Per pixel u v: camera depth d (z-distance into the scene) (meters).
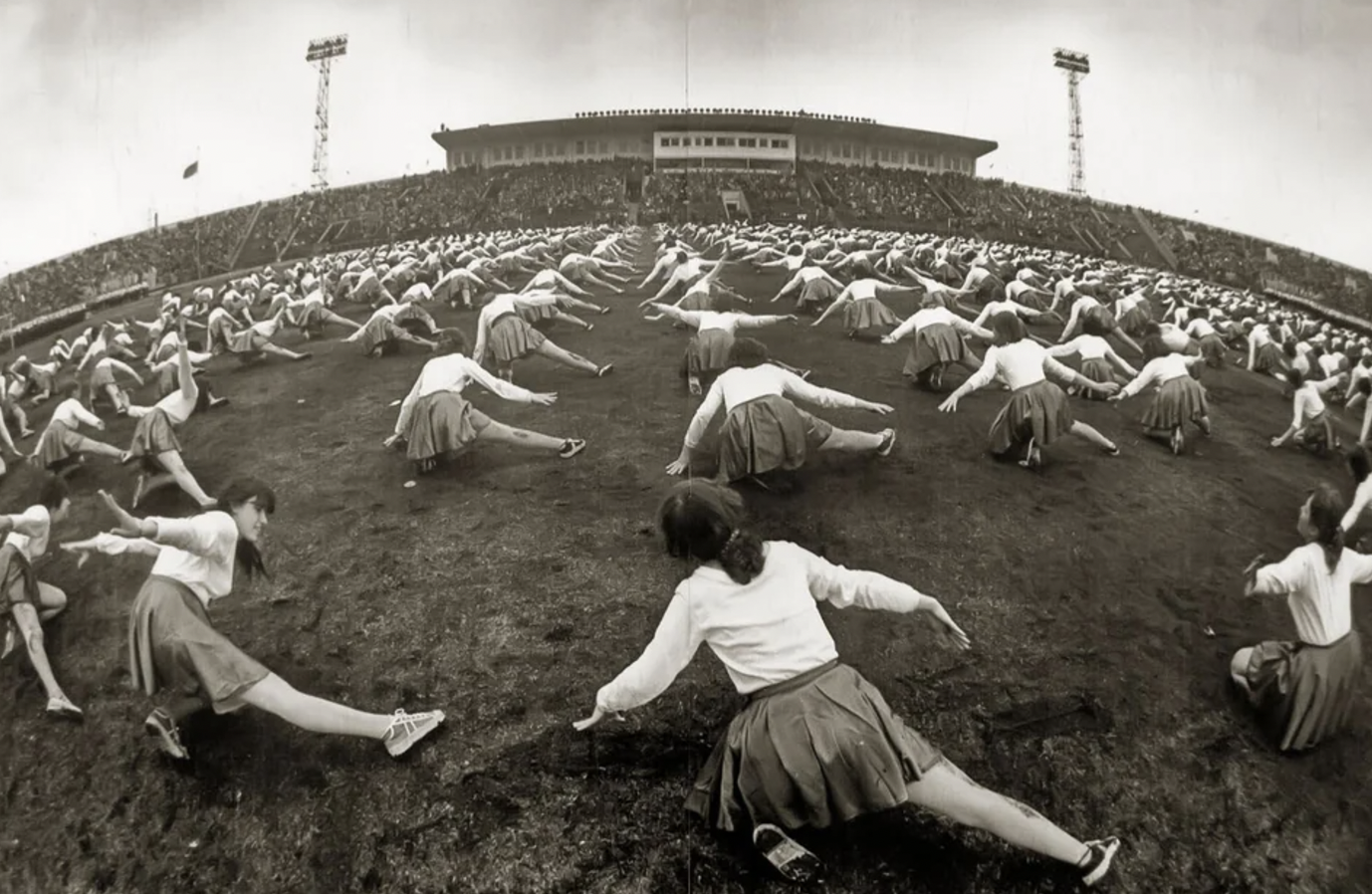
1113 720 3.16
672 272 9.12
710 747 2.98
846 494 4.23
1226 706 3.22
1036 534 3.95
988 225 16.91
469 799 2.92
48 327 6.39
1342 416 5.34
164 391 5.43
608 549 3.79
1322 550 3.20
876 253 12.16
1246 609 3.57
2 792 3.18
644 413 5.20
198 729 3.20
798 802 2.48
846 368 6.14
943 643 3.39
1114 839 2.67
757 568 2.60
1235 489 4.41
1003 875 2.65
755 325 5.77
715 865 2.69
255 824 2.98
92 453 4.84
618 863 2.73
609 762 2.96
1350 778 3.08
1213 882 2.80
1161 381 5.01
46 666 3.51
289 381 6.14
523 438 4.69
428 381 4.61
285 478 4.42
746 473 4.20
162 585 3.26
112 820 3.08
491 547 3.85
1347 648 3.16
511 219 16.05
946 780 2.58
